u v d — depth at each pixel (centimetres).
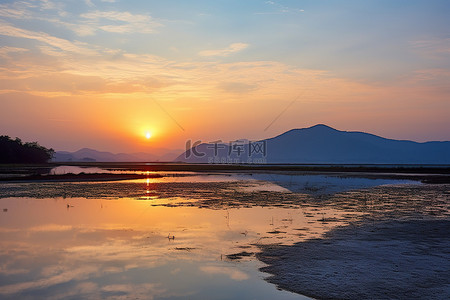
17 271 902
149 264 960
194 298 734
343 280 830
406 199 2486
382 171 7381
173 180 4653
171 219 1659
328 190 3189
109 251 1088
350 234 1315
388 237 1262
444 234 1311
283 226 1479
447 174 6166
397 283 808
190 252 1075
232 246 1145
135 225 1509
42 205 2180
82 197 2636
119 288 789
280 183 4031
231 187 3538
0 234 1332
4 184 3841
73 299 729
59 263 970
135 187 3528
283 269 912
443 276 852
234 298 733
